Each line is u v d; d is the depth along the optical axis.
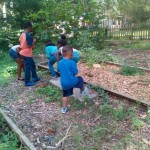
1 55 12.36
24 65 7.84
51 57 7.86
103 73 8.31
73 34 14.19
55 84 7.27
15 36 14.14
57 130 4.87
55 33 14.29
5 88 7.66
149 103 5.39
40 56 13.05
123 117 5.10
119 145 4.20
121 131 4.63
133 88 6.71
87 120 5.16
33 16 14.57
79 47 13.39
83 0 15.65
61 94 6.56
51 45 8.09
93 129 4.77
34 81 7.97
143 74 8.05
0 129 5.11
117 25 20.34
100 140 4.39
